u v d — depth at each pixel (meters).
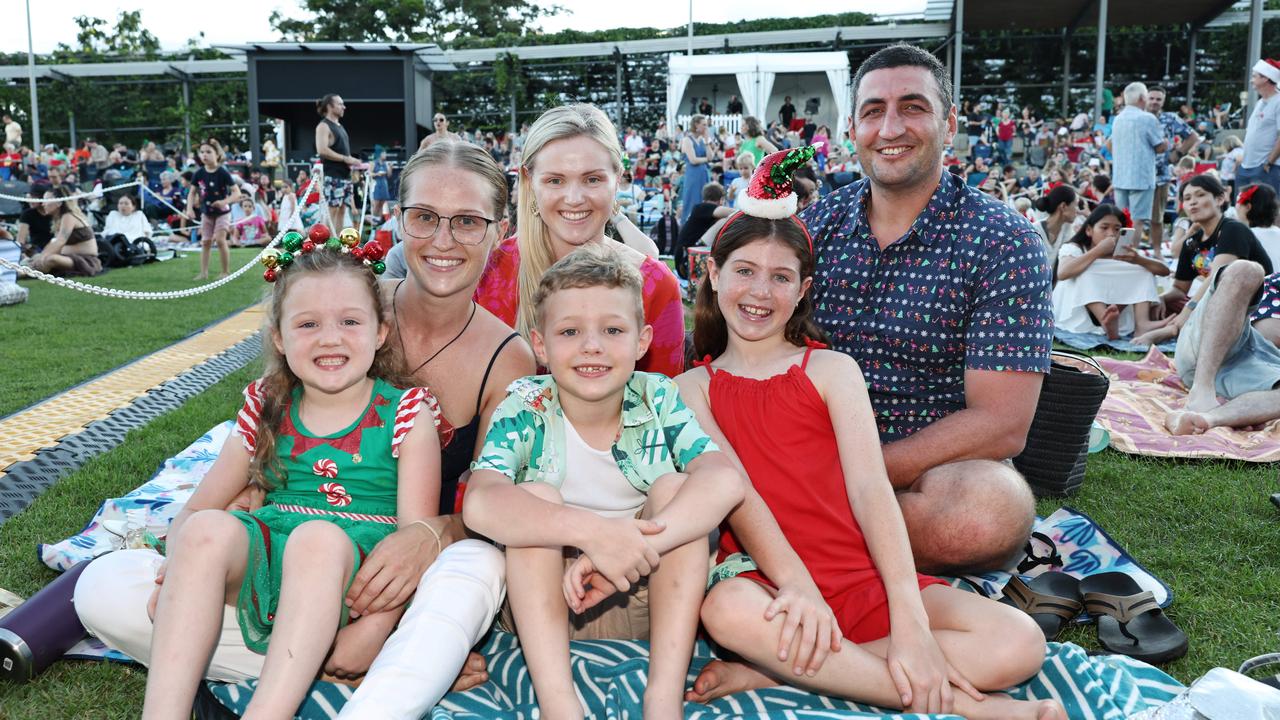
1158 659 2.55
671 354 3.22
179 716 1.98
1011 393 2.89
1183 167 14.14
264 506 2.64
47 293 10.36
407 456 2.56
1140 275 7.32
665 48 28.80
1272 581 3.04
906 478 2.90
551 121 3.18
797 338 2.85
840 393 2.63
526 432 2.54
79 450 4.46
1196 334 5.34
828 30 27.56
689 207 14.87
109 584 2.35
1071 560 3.16
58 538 3.37
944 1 24.86
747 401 2.70
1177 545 3.39
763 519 2.44
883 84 2.88
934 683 2.14
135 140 35.06
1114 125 10.78
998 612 2.24
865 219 3.09
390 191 17.36
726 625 2.25
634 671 2.41
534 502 2.25
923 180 2.93
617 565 2.16
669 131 24.52
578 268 2.43
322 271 2.54
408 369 2.83
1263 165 10.12
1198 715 2.05
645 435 2.54
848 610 2.44
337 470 2.56
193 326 8.15
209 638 2.08
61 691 2.40
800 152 2.69
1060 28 27.53
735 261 2.72
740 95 26.09
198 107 33.94
